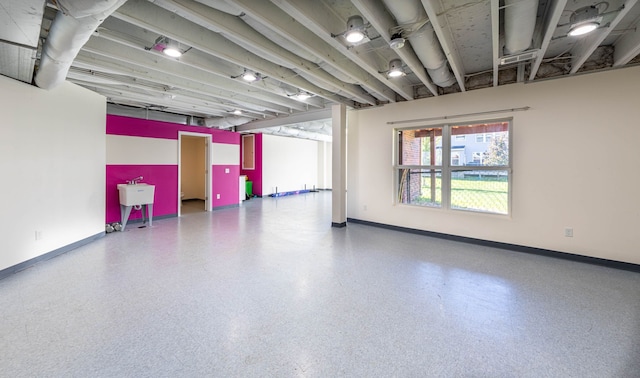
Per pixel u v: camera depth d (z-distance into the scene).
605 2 2.24
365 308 2.44
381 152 5.43
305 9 2.23
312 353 1.86
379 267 3.41
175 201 6.70
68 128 3.94
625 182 3.35
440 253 3.96
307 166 12.26
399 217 5.26
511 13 2.21
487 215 4.31
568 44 3.24
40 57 2.88
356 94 4.66
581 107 3.55
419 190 5.11
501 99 4.09
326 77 3.89
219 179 7.83
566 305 2.49
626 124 3.31
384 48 3.31
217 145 7.74
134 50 3.33
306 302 2.54
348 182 5.98
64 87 3.85
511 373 1.68
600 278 3.08
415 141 5.11
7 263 3.09
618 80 3.32
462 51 3.42
